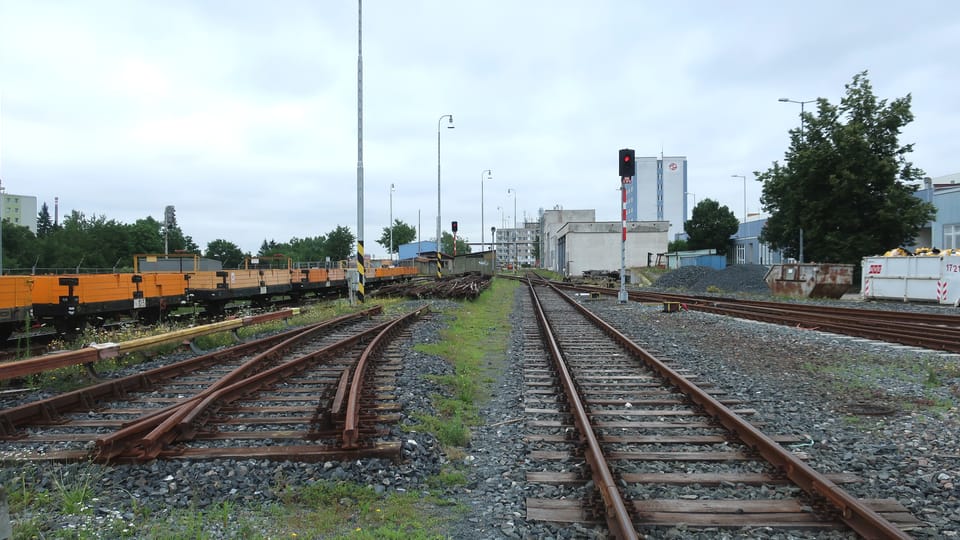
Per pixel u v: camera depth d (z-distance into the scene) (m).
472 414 8.29
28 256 65.81
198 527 4.52
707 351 13.75
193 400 7.50
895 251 30.55
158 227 85.31
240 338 15.56
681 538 4.45
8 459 5.80
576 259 102.56
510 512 4.97
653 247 102.06
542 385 10.01
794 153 41.44
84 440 6.54
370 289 43.03
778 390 9.56
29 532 4.35
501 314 24.92
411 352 12.70
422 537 4.48
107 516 4.73
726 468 5.91
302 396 8.56
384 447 6.04
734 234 92.06
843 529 4.59
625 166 28.48
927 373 11.03
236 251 106.50
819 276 32.16
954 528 4.64
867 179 37.53
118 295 16.45
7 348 13.66
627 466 5.95
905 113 38.19
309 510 5.00
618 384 10.00
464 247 160.50
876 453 6.44
